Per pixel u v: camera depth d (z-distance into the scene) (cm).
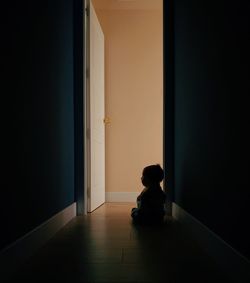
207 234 186
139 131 460
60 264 164
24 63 175
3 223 146
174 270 154
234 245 142
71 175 314
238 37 136
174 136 329
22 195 171
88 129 340
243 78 130
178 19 306
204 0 200
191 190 239
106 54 462
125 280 141
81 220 296
